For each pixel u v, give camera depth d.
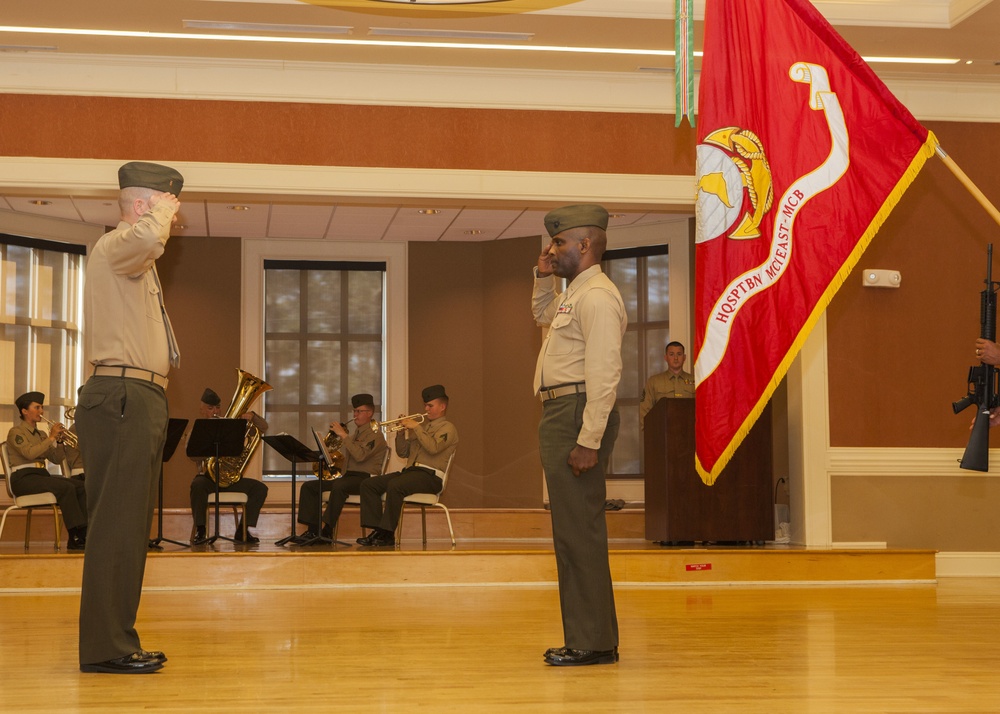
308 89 7.03
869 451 7.31
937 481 7.36
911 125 4.24
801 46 4.31
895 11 6.45
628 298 9.79
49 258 9.43
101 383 3.40
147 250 3.37
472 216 9.41
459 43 6.70
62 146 6.78
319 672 3.39
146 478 3.44
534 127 7.21
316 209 9.11
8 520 8.36
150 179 3.54
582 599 3.53
